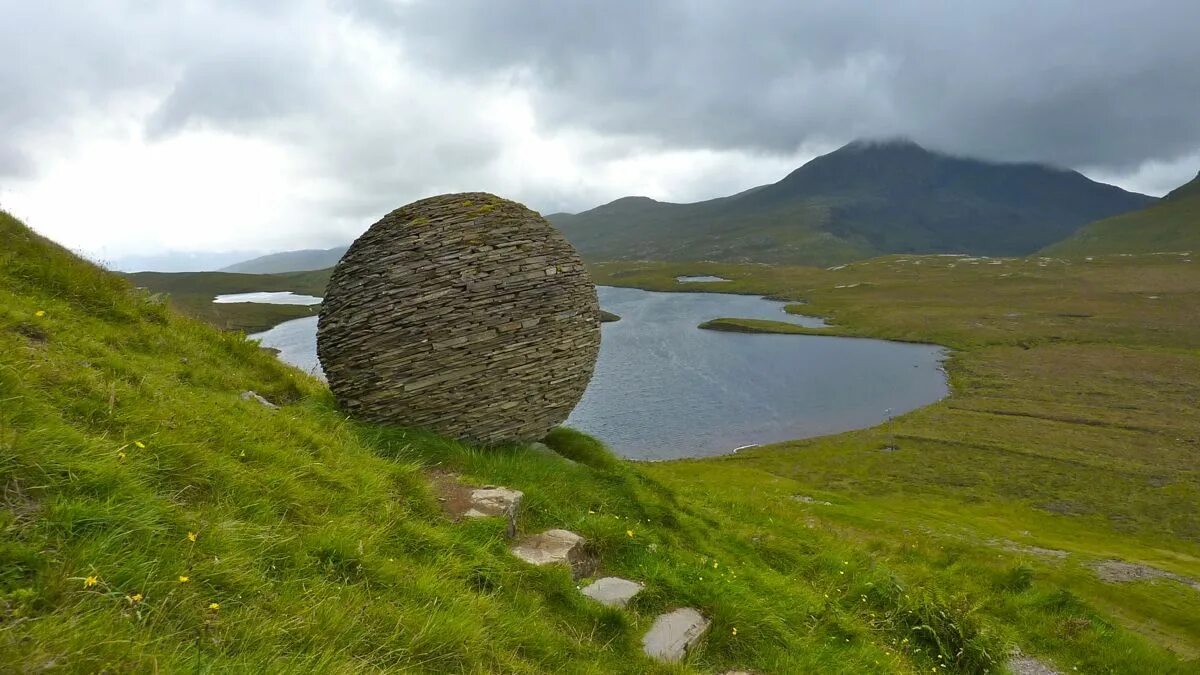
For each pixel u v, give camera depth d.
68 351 7.23
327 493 6.67
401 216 10.30
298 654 4.08
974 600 15.20
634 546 8.41
